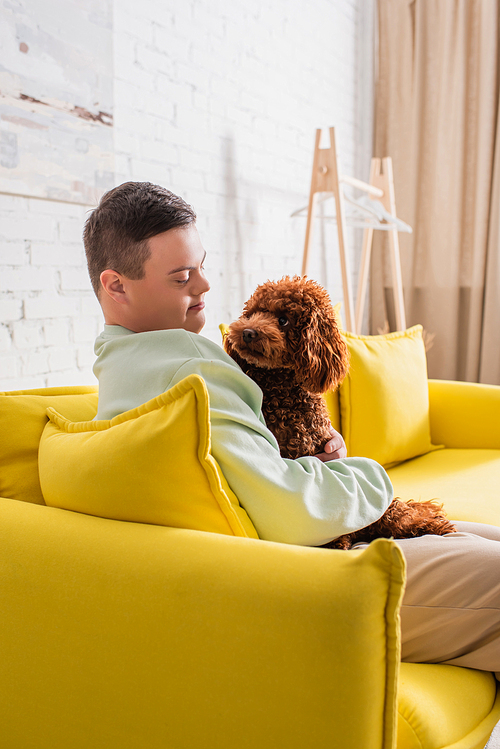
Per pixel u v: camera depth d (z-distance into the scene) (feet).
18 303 5.44
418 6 11.16
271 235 9.14
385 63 11.89
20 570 2.30
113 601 2.12
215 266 7.96
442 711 2.59
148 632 2.06
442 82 11.11
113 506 2.39
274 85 8.98
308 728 1.87
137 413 2.45
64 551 2.28
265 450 2.53
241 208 8.39
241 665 1.94
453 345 11.47
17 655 2.29
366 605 1.82
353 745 1.83
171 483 2.29
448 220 11.30
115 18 6.18
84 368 6.14
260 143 8.72
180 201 3.08
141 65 6.55
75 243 5.93
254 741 1.94
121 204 2.94
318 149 8.52
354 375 5.82
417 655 2.99
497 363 11.01
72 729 2.23
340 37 10.93
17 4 5.09
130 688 2.11
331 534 2.50
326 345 3.35
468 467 6.04
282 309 3.34
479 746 2.56
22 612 2.27
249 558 2.05
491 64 10.53
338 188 8.45
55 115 5.51
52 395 3.66
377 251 12.24
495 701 2.91
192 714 2.03
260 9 8.53
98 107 5.94
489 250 10.87
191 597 2.01
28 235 5.47
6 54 5.04
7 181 5.15
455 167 11.04
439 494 5.24
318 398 3.43
